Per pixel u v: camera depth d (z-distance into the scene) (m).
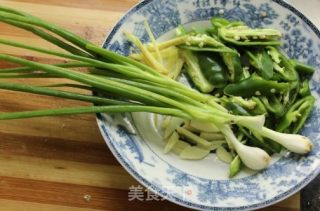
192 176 0.37
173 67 0.42
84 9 0.46
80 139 0.40
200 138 0.39
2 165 0.39
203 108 0.38
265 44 0.41
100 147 0.40
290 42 0.41
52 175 0.39
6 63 0.43
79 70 0.42
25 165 0.39
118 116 0.38
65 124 0.41
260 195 0.35
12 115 0.35
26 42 0.44
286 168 0.37
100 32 0.45
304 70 0.40
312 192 0.39
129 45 0.41
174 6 0.42
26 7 0.46
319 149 0.37
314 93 0.39
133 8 0.41
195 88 0.42
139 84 0.37
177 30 0.42
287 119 0.38
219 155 0.39
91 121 0.41
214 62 0.40
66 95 0.36
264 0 0.41
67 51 0.40
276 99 0.39
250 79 0.39
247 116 0.37
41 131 0.40
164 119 0.40
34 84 0.42
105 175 0.39
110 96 0.38
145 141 0.38
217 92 0.41
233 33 0.40
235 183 0.37
